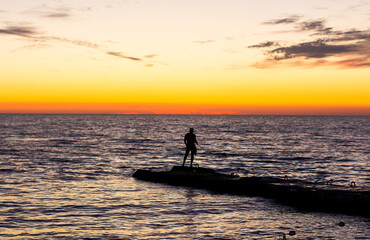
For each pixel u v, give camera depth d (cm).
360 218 1239
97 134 8050
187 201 1490
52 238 988
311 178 2338
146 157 3547
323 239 996
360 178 2353
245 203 1463
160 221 1167
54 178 2089
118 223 1140
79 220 1170
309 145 5338
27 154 3638
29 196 1542
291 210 1347
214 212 1303
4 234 1018
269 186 1647
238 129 11494
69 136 7156
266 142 5919
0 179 2019
